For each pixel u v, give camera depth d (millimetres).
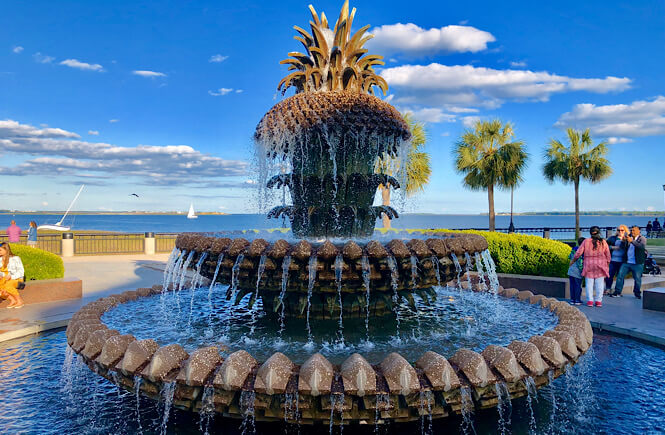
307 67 5621
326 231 5574
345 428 3428
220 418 3680
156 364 3402
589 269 8789
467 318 5676
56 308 8461
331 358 4125
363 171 5535
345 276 4477
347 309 4965
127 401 4270
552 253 10453
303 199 5613
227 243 4789
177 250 5711
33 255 9703
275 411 3232
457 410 3340
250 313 6027
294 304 5098
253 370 3365
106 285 12078
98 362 3771
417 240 4625
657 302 8289
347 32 5625
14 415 3986
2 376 5008
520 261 10891
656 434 3623
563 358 3736
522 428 3670
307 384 3113
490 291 7191
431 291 5637
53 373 5109
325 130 5082
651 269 12773
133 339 3883
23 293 8898
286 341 4668
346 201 5535
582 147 25688
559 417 3891
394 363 3240
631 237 10016
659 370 5227
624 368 5312
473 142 23609
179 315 5934
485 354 3609
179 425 3688
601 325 7242
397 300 5203
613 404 4219
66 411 4062
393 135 5508
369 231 5738
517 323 5434
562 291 9688
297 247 4422
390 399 3182
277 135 5293
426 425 3541
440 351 4352
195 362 3328
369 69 5906
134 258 20438
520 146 22938
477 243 5152
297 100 5246
